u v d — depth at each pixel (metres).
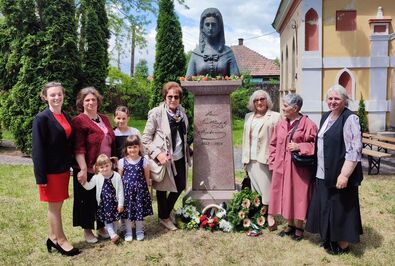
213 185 5.25
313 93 11.49
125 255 4.21
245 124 5.11
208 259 4.10
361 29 11.34
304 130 4.35
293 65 14.14
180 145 4.90
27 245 4.50
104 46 12.86
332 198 4.03
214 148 5.24
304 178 4.38
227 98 5.18
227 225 4.85
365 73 11.43
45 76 11.00
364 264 3.89
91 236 4.61
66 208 5.95
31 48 10.93
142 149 4.74
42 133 3.84
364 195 6.46
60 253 4.27
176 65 11.23
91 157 4.40
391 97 11.47
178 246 4.43
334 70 11.46
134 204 4.52
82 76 11.84
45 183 3.89
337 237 4.01
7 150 13.20
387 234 4.73
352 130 3.86
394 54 11.39
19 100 11.13
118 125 4.89
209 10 5.20
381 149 11.16
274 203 4.62
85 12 12.43
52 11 10.91
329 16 11.34
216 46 5.29
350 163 3.85
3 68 11.62
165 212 4.98
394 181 7.50
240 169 9.15
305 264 3.94
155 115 4.80
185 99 11.12
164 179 4.76
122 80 23.14
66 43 11.02
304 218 4.38
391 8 11.27
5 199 6.48
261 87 26.53
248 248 4.36
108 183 4.43
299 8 11.95
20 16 10.88
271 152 4.68
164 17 11.24
